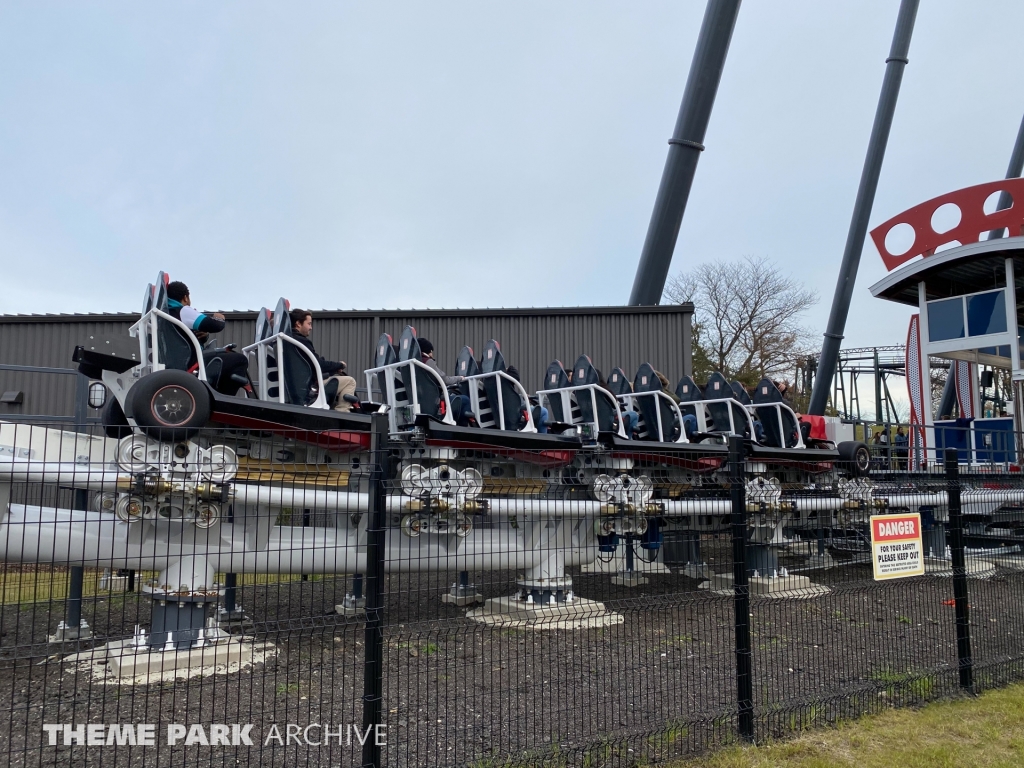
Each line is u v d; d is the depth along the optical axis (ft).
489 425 27.43
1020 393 44.37
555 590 24.61
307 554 20.43
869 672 18.10
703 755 13.08
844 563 31.30
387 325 49.67
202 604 17.98
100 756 11.66
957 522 18.20
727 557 30.45
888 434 41.78
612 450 25.63
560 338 50.42
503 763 11.80
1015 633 22.67
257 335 22.98
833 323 85.71
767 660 19.10
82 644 18.20
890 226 51.29
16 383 45.39
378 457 10.79
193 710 14.19
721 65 52.01
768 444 36.65
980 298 45.70
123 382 19.86
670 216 52.26
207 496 16.53
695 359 138.62
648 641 21.09
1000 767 13.24
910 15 85.76
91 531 17.60
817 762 13.08
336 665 17.67
